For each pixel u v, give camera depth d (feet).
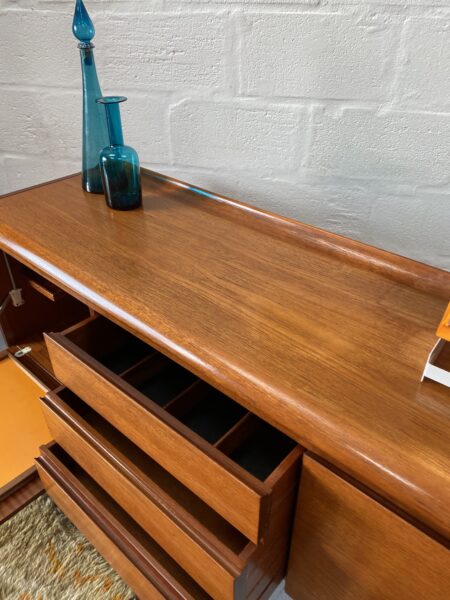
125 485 2.07
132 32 2.76
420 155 2.49
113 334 2.59
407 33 2.21
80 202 2.67
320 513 1.65
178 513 1.91
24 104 3.37
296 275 2.07
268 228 2.41
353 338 1.73
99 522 2.37
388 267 2.08
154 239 2.31
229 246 2.27
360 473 1.36
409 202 2.64
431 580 1.44
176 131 3.00
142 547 2.27
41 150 3.57
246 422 2.08
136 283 2.00
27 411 3.27
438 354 1.58
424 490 1.26
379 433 1.39
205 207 2.61
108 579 2.52
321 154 2.70
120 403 1.96
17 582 2.52
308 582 1.95
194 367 1.68
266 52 2.52
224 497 1.71
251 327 1.77
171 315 1.82
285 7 2.35
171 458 1.88
